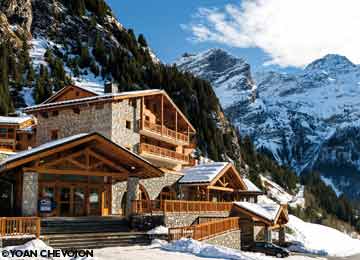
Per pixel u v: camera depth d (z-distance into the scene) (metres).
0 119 63.34
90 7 142.62
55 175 34.62
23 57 106.38
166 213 32.78
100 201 37.19
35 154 27.64
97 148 30.78
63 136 46.81
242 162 119.81
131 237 27.98
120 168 31.75
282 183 127.06
